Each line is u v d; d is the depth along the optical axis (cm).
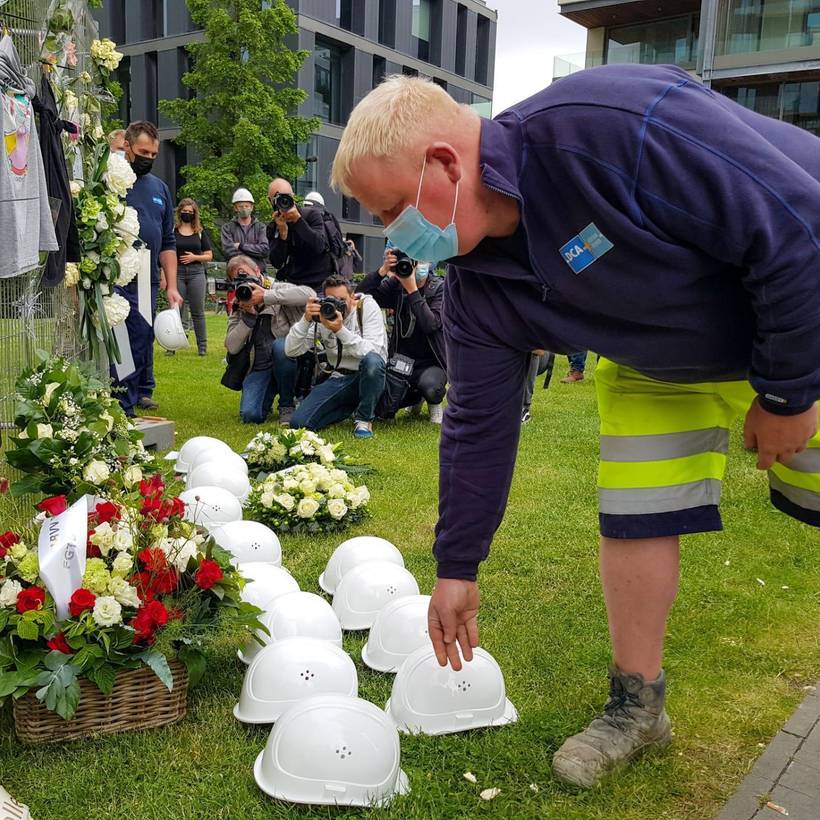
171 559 250
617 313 169
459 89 3756
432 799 207
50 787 211
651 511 209
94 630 225
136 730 235
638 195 154
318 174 3141
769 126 173
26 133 353
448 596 205
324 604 281
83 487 287
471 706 238
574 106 158
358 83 3203
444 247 168
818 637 305
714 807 209
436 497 480
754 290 155
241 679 265
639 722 224
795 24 2202
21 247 345
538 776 220
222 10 2272
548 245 165
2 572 241
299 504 405
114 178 482
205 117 2364
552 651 293
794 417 167
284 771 206
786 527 432
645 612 217
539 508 465
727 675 276
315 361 673
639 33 2602
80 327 487
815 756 228
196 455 496
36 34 407
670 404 209
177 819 200
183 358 1108
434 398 697
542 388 969
